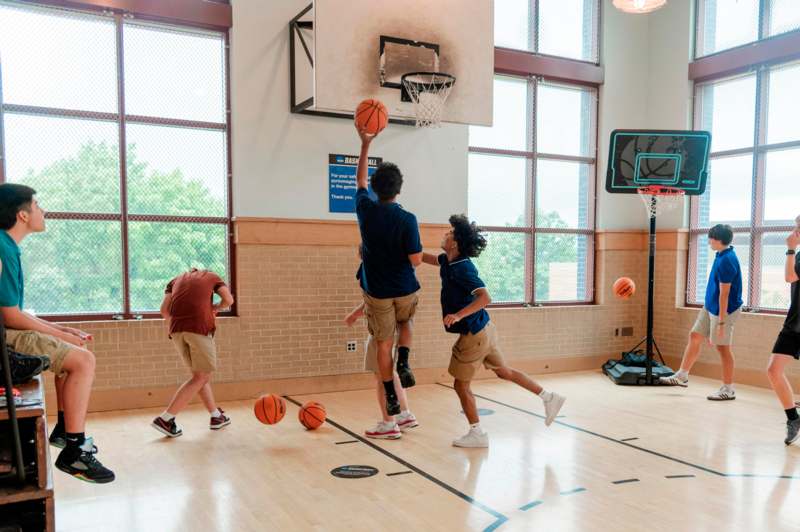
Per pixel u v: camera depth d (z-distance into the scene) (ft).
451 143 24.11
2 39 18.33
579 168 27.71
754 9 24.58
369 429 16.80
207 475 13.53
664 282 27.45
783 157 23.63
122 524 11.03
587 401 21.07
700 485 13.06
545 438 16.51
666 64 27.45
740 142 25.13
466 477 13.47
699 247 26.71
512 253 26.27
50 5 18.67
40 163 18.86
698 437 16.71
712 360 25.45
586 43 27.53
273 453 15.07
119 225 19.80
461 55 20.86
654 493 12.59
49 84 18.89
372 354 16.51
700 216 26.68
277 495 12.41
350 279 22.40
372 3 19.52
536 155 26.45
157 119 20.16
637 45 28.04
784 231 23.49
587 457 14.90
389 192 14.48
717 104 26.08
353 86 19.29
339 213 22.30
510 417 18.71
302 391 21.74
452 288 15.06
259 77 20.97
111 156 19.69
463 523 11.11
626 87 27.89
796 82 23.24
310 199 21.84
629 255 28.07
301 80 21.47
